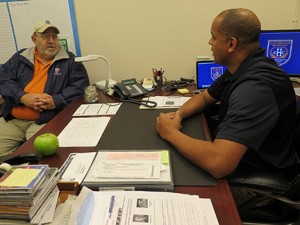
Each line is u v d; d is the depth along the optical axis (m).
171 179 0.87
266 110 0.95
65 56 2.09
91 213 0.75
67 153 1.10
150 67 2.34
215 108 1.58
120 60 2.34
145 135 1.23
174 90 1.94
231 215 0.75
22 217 0.67
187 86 2.03
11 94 1.98
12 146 2.03
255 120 0.93
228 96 1.13
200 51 2.27
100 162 0.97
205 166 0.93
